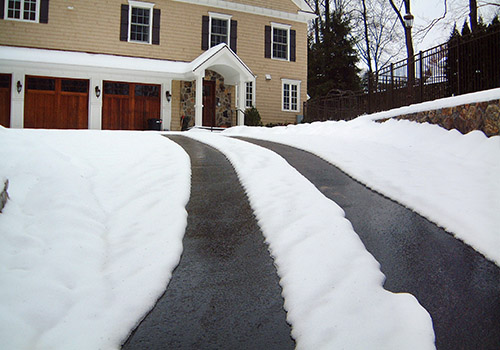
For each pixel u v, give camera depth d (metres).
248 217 4.84
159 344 2.75
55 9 17.52
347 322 2.80
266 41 21.64
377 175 6.21
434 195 5.17
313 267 3.54
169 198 5.27
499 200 4.82
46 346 2.67
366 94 14.75
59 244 3.83
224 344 2.72
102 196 5.24
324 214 4.59
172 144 8.78
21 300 3.03
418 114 9.49
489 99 7.30
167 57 19.53
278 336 2.79
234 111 20.50
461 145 7.58
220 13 20.53
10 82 16.20
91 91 17.33
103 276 3.54
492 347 2.56
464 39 9.26
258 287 3.41
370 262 3.59
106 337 2.80
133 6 18.98
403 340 2.58
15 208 4.27
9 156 5.30
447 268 3.56
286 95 22.36
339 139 9.73
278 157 7.41
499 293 3.18
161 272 3.62
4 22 16.77
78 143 7.80
